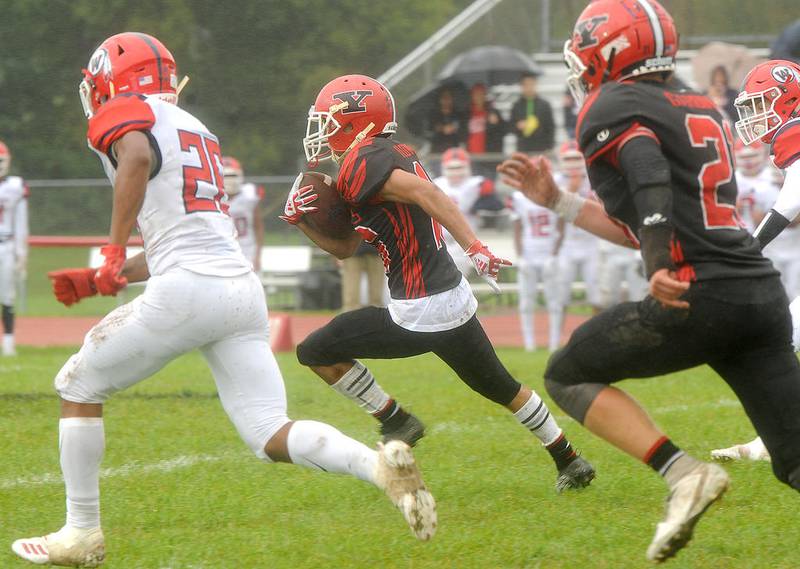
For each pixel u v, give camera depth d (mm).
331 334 17812
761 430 13688
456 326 17047
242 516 17203
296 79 98125
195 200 14109
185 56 97750
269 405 14312
